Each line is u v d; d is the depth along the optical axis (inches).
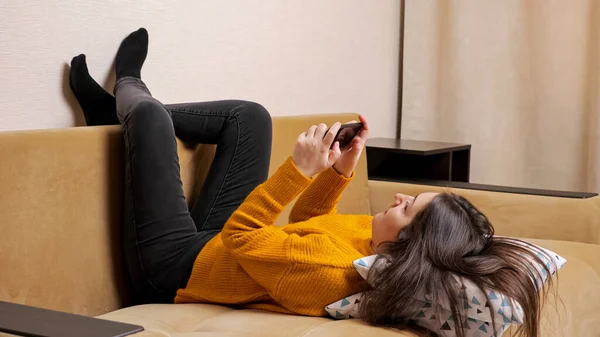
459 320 51.2
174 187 68.7
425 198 57.8
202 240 68.3
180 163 76.6
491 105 127.3
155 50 84.3
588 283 75.6
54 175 62.6
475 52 127.6
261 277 58.5
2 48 67.5
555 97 122.6
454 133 130.2
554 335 65.6
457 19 128.1
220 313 61.4
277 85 104.6
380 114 130.8
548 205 91.4
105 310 67.7
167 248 67.6
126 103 69.5
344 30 118.6
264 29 101.1
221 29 93.7
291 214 70.6
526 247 56.9
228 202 75.5
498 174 127.8
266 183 60.8
